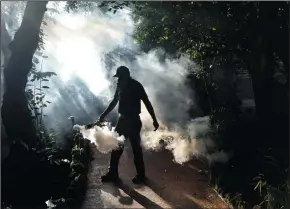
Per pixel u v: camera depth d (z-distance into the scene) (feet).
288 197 13.53
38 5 17.31
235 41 17.92
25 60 17.38
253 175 16.46
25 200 14.98
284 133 18.17
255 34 17.40
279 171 15.67
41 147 18.45
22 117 17.57
